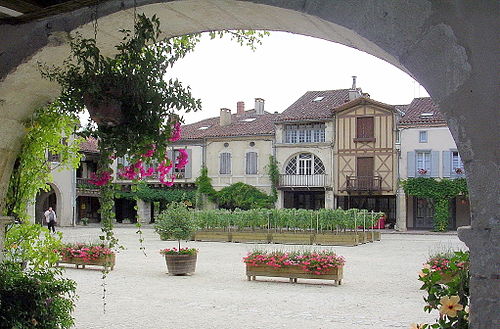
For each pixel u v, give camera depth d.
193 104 3.57
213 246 20.08
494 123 2.59
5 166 4.76
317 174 34.16
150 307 7.82
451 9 2.71
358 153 33.47
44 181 5.24
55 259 5.30
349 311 7.64
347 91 38.12
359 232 23.09
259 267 10.63
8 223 4.86
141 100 3.43
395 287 9.93
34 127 4.83
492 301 2.56
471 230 2.62
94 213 40.69
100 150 3.55
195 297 8.75
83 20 3.84
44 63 4.12
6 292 4.55
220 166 36.66
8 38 4.09
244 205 35.72
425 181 31.88
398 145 32.69
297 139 34.97
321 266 10.18
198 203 36.75
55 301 4.82
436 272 3.31
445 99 2.72
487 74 2.62
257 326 6.65
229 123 38.72
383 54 3.06
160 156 3.54
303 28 3.48
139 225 4.33
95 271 11.91
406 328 6.56
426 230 32.97
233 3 3.38
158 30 3.51
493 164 2.59
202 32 4.09
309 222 22.45
